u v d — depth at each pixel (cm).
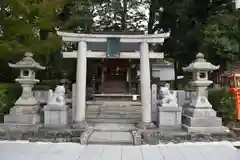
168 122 1007
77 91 1045
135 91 2045
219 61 1473
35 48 1484
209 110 977
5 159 662
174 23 1977
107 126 1073
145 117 1038
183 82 2020
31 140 880
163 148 785
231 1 1516
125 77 2155
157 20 2250
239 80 1113
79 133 939
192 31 1673
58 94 1038
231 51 1315
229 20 1376
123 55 1073
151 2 2319
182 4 1734
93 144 830
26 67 1032
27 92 1053
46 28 1569
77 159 664
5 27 1518
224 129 951
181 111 1025
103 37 1062
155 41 1058
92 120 1181
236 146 834
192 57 1845
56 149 765
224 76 1330
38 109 1081
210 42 1372
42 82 1700
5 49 1371
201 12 1697
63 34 1047
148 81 1052
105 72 2156
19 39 1536
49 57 1800
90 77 2125
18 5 1401
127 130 991
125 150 757
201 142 868
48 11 1534
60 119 1006
